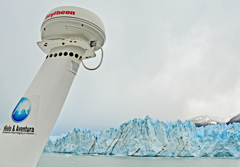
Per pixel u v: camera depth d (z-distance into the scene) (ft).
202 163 81.97
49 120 12.48
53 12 13.53
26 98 12.54
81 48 14.38
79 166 72.59
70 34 13.83
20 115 11.96
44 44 14.28
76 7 13.65
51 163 79.51
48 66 13.87
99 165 75.31
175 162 84.74
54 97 12.93
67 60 13.80
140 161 86.84
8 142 11.20
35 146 11.55
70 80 13.92
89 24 13.67
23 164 10.96
